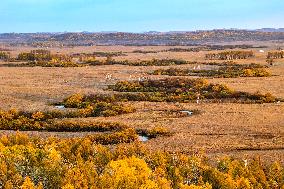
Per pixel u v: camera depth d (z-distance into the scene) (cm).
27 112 10900
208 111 11256
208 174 5922
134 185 5356
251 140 8612
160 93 13475
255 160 6744
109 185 5344
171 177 5847
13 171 5462
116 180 5381
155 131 9188
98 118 10544
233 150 7975
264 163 7069
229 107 11694
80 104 11850
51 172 5644
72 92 13725
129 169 5481
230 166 6266
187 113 11094
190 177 5944
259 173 6034
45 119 10506
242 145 8231
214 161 7219
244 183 5622
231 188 5631
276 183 5962
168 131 9312
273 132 9200
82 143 7006
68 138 8450
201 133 9188
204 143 8425
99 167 6119
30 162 5922
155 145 8331
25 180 5056
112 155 6706
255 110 11300
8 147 6344
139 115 10856
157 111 11312
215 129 9469
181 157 6456
